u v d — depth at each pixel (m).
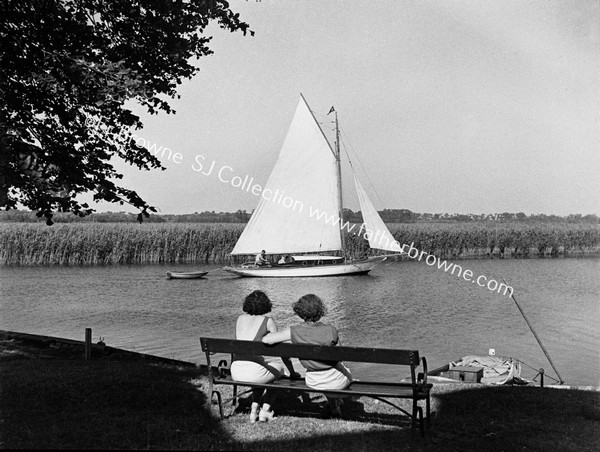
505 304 32.38
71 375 9.68
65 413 7.20
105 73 9.27
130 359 12.44
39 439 6.02
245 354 7.25
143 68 11.29
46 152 10.43
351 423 7.07
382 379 13.72
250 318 7.42
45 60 9.54
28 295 34.56
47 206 10.04
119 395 8.20
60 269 52.38
